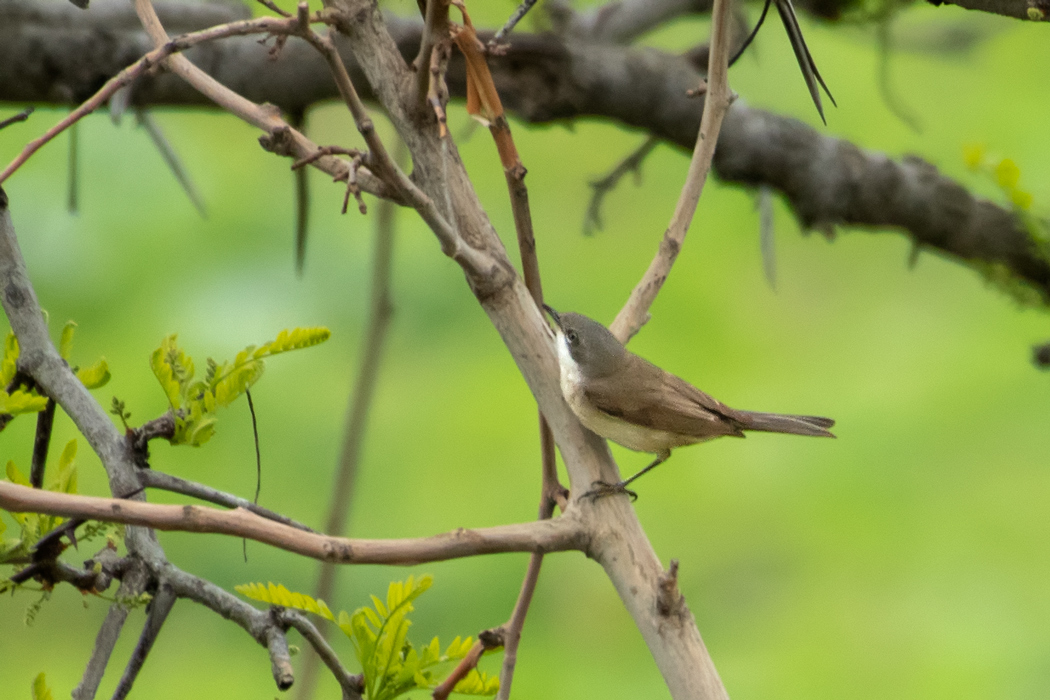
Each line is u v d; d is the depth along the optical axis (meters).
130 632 10.87
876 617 11.25
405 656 4.42
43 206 11.41
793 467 12.11
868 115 12.33
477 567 11.64
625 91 8.10
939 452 11.86
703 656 4.25
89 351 11.10
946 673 10.75
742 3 8.23
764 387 12.38
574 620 11.61
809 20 7.90
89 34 7.29
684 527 12.03
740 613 11.56
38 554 4.10
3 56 7.19
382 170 4.02
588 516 4.46
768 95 12.38
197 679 10.70
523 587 4.50
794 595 11.51
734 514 12.02
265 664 10.89
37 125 11.44
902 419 12.10
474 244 4.90
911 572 11.38
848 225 9.06
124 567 4.22
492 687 4.62
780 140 8.70
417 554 3.78
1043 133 11.81
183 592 4.19
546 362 4.85
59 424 10.87
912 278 13.20
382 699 4.35
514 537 4.16
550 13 8.16
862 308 13.10
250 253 11.89
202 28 7.57
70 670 10.45
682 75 8.18
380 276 6.57
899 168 8.90
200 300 11.54
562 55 7.98
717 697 4.19
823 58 12.43
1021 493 11.59
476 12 9.69
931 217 8.95
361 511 11.59
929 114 12.30
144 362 11.10
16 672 10.29
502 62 8.00
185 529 3.47
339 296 11.98
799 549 11.64
